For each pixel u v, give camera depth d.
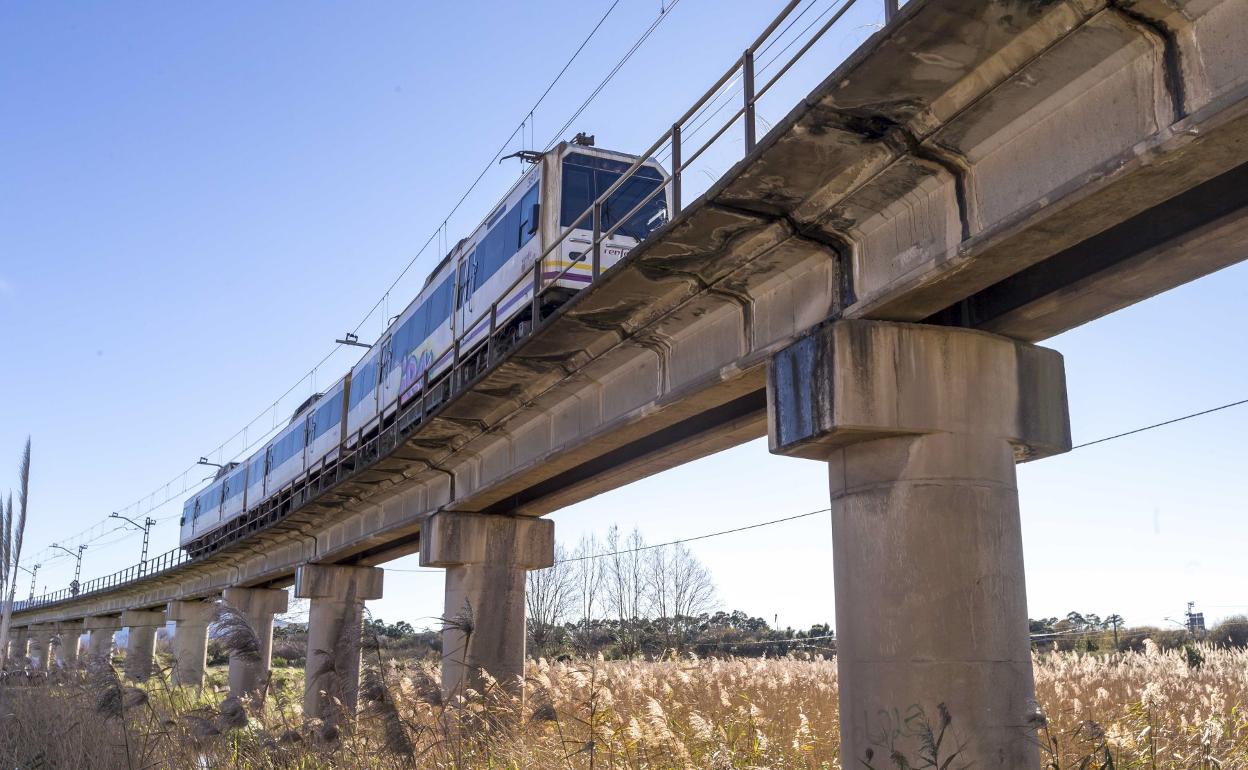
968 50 6.73
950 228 8.05
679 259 10.09
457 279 22.98
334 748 11.48
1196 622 33.66
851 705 8.76
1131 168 6.38
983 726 8.10
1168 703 11.97
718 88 9.35
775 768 10.66
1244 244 7.31
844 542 9.12
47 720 14.14
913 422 8.69
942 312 9.61
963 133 7.56
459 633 19.14
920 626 8.35
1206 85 6.02
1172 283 8.09
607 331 12.52
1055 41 6.48
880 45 6.70
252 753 11.73
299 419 36.22
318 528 28.75
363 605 11.70
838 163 8.22
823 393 8.95
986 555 8.51
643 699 14.08
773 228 9.35
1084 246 8.30
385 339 28.64
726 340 11.15
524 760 11.08
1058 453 9.48
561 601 53.66
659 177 19.19
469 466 19.16
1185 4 6.01
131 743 12.56
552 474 16.58
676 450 14.19
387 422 27.47
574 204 18.28
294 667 41.56
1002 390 9.02
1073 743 9.97
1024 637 8.55
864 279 9.09
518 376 14.38
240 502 41.75
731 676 16.92
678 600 52.97
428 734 11.59
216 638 11.77
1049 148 7.16
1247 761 9.70
